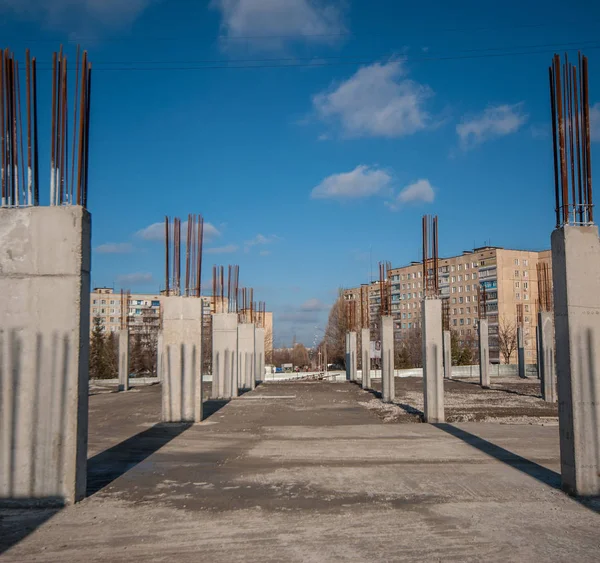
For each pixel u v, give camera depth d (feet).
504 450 34.06
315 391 82.38
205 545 18.40
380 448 35.01
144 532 19.70
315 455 33.04
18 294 23.31
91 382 107.96
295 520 20.88
